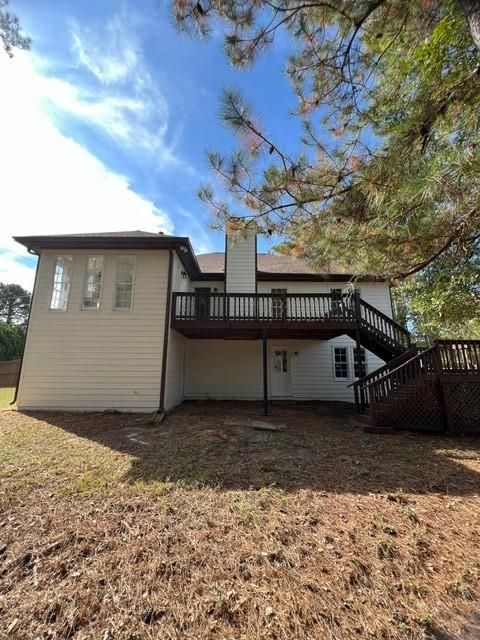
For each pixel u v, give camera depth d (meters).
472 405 6.68
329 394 11.95
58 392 8.25
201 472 4.14
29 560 2.34
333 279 12.27
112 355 8.46
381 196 3.09
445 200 2.64
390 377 7.00
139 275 8.94
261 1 2.92
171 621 1.86
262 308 9.90
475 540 2.71
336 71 3.45
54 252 8.95
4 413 7.75
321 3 2.95
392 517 3.04
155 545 2.54
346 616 1.91
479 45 2.22
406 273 4.49
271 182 3.69
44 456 4.70
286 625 1.84
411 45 3.49
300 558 2.41
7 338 21.53
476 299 6.36
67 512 3.05
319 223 4.00
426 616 1.93
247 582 2.16
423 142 3.05
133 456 4.80
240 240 4.46
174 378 9.86
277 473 4.16
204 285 12.66
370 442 5.86
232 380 12.07
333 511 3.14
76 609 1.92
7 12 5.45
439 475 4.18
